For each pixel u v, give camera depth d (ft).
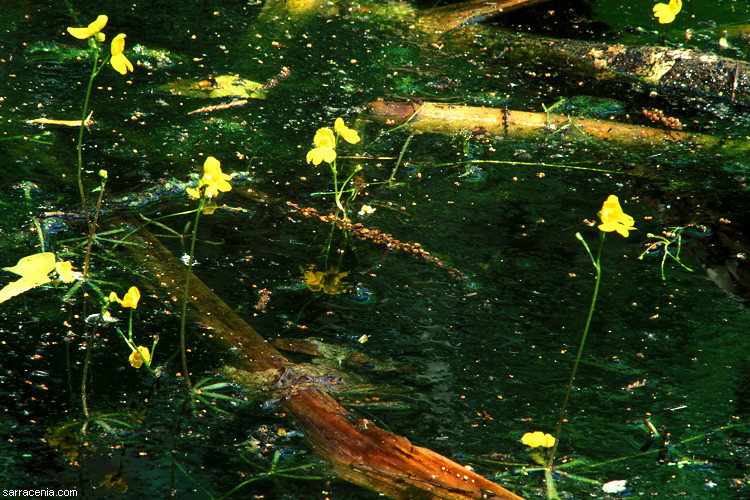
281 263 6.57
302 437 6.13
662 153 7.14
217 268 6.54
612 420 6.20
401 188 6.91
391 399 6.22
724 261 6.64
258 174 6.93
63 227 6.63
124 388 6.21
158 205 6.75
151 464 6.06
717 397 6.25
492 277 6.57
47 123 7.06
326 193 6.87
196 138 7.07
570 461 6.11
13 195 6.72
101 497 5.99
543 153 7.13
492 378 6.28
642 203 6.88
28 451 6.07
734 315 6.47
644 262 6.64
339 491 6.03
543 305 6.49
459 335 6.39
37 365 6.23
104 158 6.92
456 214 6.81
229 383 6.23
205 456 6.08
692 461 6.11
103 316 6.31
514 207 6.84
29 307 6.38
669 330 6.42
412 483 6.05
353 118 7.25
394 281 6.54
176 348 6.31
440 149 7.13
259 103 7.30
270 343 6.33
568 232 6.75
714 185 6.97
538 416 6.20
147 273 6.50
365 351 6.33
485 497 6.03
